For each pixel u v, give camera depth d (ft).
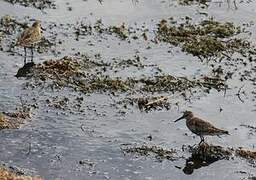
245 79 97.40
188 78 96.07
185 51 105.81
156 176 70.23
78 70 94.53
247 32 115.44
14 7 118.52
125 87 90.89
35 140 75.56
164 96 89.76
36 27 98.94
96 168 70.79
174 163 73.20
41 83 90.17
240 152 75.82
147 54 103.86
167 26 115.14
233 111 87.45
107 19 117.60
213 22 118.52
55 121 80.48
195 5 127.75
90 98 87.45
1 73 92.32
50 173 69.10
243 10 126.31
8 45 102.01
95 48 104.32
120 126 80.84
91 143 76.07
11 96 86.07
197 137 79.61
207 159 74.49
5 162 70.38
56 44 104.22
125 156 73.72
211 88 93.66
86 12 120.06
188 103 88.58
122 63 99.19
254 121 84.94
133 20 118.01
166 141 78.02
